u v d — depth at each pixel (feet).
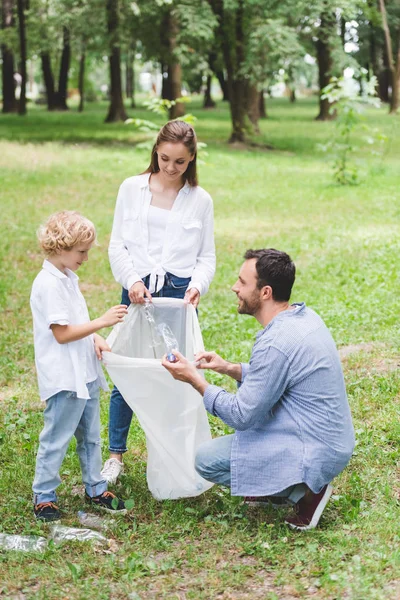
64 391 13.08
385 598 10.66
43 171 62.28
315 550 12.04
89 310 28.14
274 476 12.57
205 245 15.23
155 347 14.79
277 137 92.58
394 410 17.88
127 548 12.56
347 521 13.11
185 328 14.74
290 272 12.87
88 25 85.46
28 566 12.04
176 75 81.30
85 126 102.47
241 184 59.36
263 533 12.73
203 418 13.97
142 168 65.05
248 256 13.11
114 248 14.93
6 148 73.61
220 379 20.63
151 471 13.97
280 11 74.64
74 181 58.44
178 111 81.56
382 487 14.28
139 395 13.50
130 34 82.79
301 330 12.59
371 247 37.70
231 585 11.40
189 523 13.16
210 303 28.81
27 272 33.88
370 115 114.11
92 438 13.84
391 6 111.86
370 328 24.48
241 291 13.03
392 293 28.58
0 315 27.76
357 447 16.05
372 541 12.40
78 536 12.96
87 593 11.24
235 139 84.84
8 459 16.33
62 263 13.08
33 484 13.64
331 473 12.66
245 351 22.52
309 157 76.69
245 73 76.23
